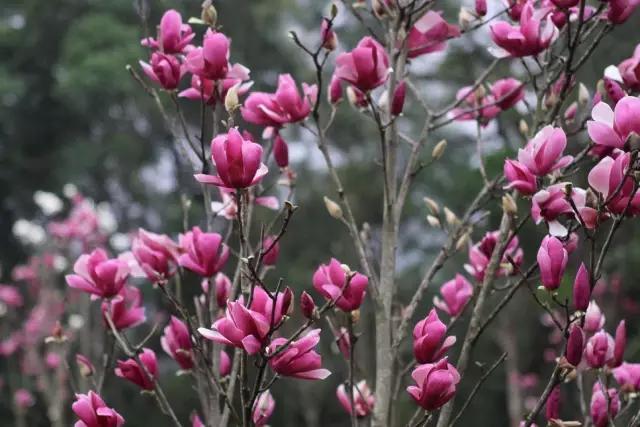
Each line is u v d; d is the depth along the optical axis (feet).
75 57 54.65
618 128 10.53
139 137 60.70
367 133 59.62
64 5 60.75
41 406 35.22
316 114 12.07
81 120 61.36
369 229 12.55
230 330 10.28
